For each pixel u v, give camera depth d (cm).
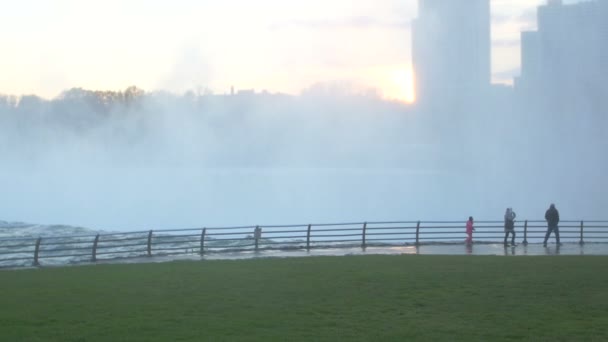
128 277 2728
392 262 3158
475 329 1838
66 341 1698
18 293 2347
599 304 2155
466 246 4362
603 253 3834
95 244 3603
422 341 1712
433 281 2569
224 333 1791
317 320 1948
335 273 2786
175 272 2873
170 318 1964
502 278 2633
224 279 2656
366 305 2152
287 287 2462
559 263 3078
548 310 2069
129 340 1712
